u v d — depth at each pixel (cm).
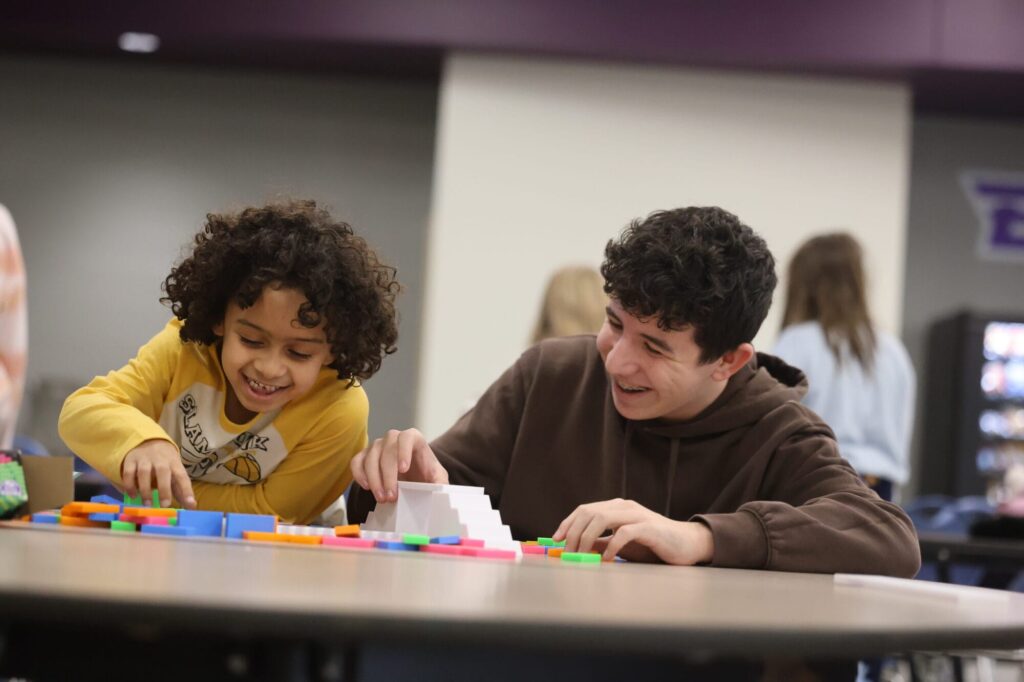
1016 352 595
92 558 86
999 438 591
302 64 622
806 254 367
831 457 161
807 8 560
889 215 575
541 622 64
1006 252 637
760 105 579
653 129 579
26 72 643
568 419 179
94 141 642
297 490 176
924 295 637
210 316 166
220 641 64
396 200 643
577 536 131
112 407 157
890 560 138
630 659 70
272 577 80
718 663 73
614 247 158
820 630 70
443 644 62
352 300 166
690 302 150
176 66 644
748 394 171
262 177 643
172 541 110
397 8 570
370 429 631
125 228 640
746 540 132
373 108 644
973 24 555
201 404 172
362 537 134
